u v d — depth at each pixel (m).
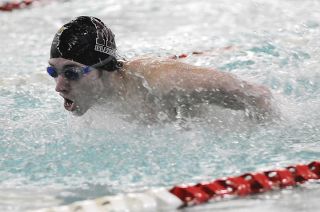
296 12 18.27
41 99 10.37
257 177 6.41
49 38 16.83
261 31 15.32
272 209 5.57
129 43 15.43
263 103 8.19
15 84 11.56
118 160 7.20
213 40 15.10
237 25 17.25
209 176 6.58
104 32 7.98
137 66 8.27
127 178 6.62
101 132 8.10
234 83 8.08
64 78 7.76
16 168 7.09
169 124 8.06
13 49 15.41
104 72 7.91
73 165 7.12
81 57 7.70
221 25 17.48
